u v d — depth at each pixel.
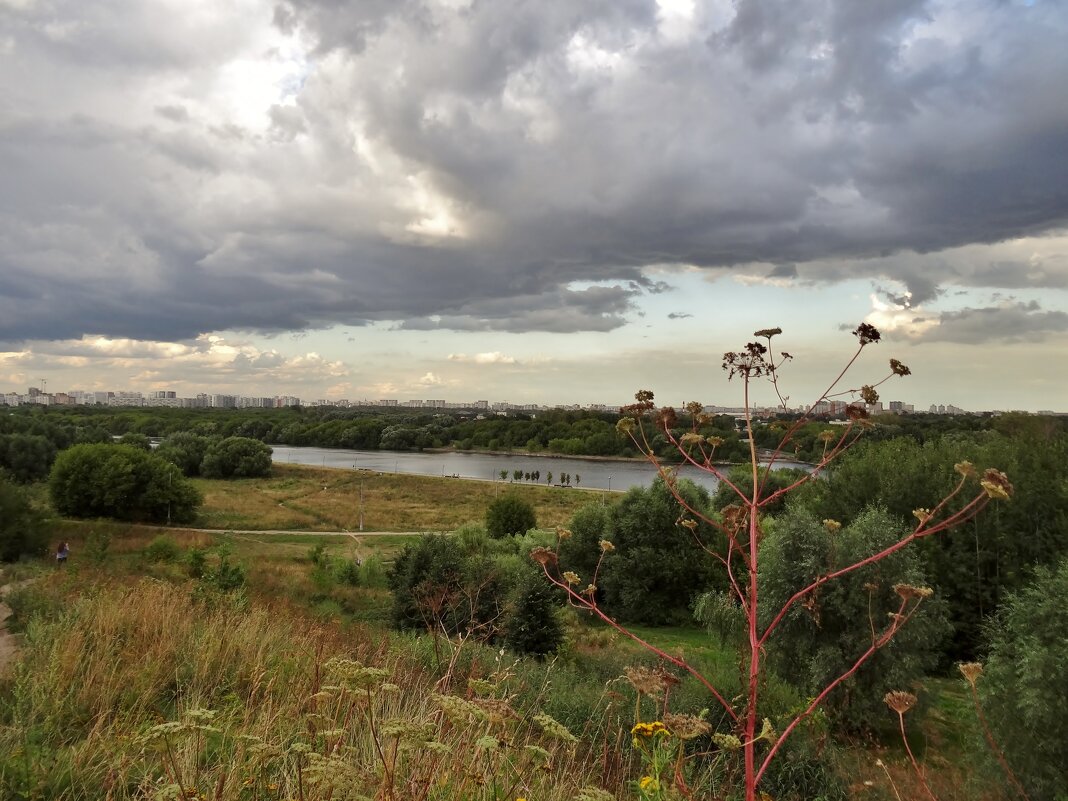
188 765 3.31
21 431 95.38
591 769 4.34
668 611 33.38
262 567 37.72
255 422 199.75
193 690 6.30
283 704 4.59
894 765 11.89
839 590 16.55
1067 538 22.52
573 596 2.70
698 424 2.73
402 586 23.25
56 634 8.03
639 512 34.16
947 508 24.19
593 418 172.88
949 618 23.00
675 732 2.68
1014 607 13.99
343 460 149.25
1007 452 25.67
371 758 3.20
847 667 16.03
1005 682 12.78
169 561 32.78
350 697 3.48
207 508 74.75
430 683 5.42
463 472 126.25
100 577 14.82
